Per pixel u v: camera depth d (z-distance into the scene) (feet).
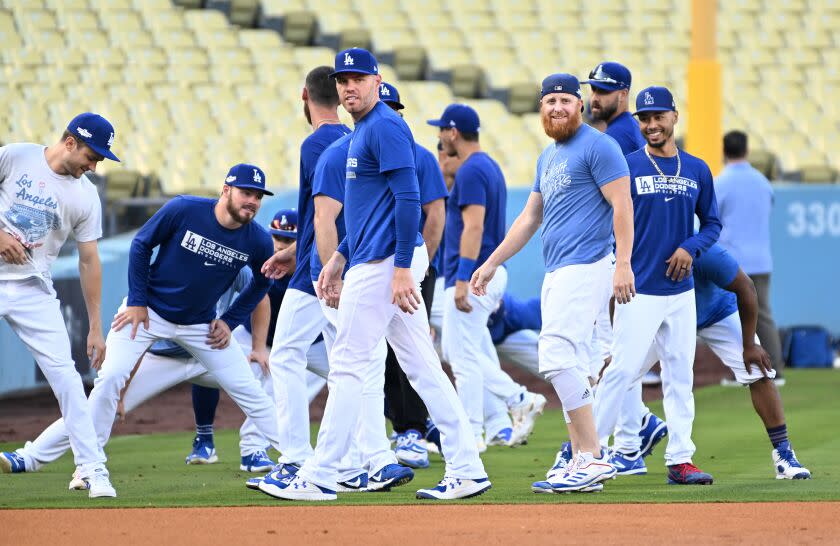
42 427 112.78
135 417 121.90
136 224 176.14
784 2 265.54
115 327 75.72
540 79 241.55
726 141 130.21
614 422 73.00
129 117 219.20
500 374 97.30
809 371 157.79
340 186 68.85
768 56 252.42
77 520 60.95
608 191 67.15
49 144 212.43
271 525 58.75
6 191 68.44
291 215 87.30
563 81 68.03
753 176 131.85
